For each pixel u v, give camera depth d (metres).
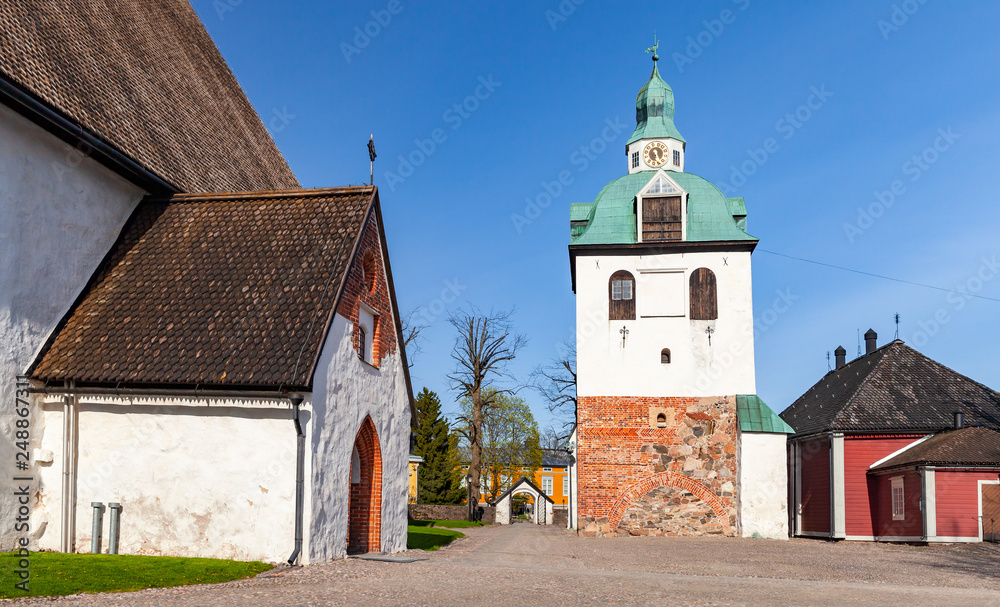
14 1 18.16
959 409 32.12
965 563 20.42
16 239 15.46
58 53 18.52
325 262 17.02
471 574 14.77
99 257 17.89
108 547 14.75
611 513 29.78
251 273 17.03
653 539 28.33
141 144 19.62
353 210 18.39
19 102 15.12
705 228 31.41
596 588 13.20
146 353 15.40
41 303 16.02
